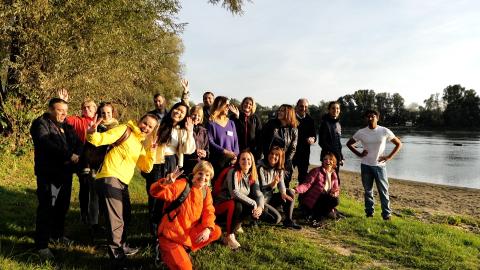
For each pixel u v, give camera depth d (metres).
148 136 5.01
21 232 5.41
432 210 12.31
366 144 7.70
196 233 4.49
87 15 10.60
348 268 5.14
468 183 19.88
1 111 10.22
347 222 7.10
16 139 10.20
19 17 9.99
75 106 11.55
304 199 6.97
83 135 6.18
